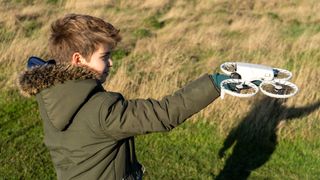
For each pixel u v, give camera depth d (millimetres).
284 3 13625
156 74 6703
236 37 9812
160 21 11227
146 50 8320
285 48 8633
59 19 1792
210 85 1641
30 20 10398
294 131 5480
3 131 5504
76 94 1683
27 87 1750
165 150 5230
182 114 1638
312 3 13617
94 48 1754
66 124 1729
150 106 1639
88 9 11664
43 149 5184
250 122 5496
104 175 1799
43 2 12195
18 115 5852
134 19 11219
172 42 9070
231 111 5629
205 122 5594
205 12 12148
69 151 1776
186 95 1630
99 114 1667
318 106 5809
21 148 5180
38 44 7797
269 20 11469
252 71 2061
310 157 5188
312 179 4867
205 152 5234
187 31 9961
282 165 5070
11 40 8461
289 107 5684
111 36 1773
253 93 1731
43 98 1736
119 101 1688
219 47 8797
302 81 6207
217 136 5441
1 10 10930
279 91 1957
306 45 8664
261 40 9008
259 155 5207
